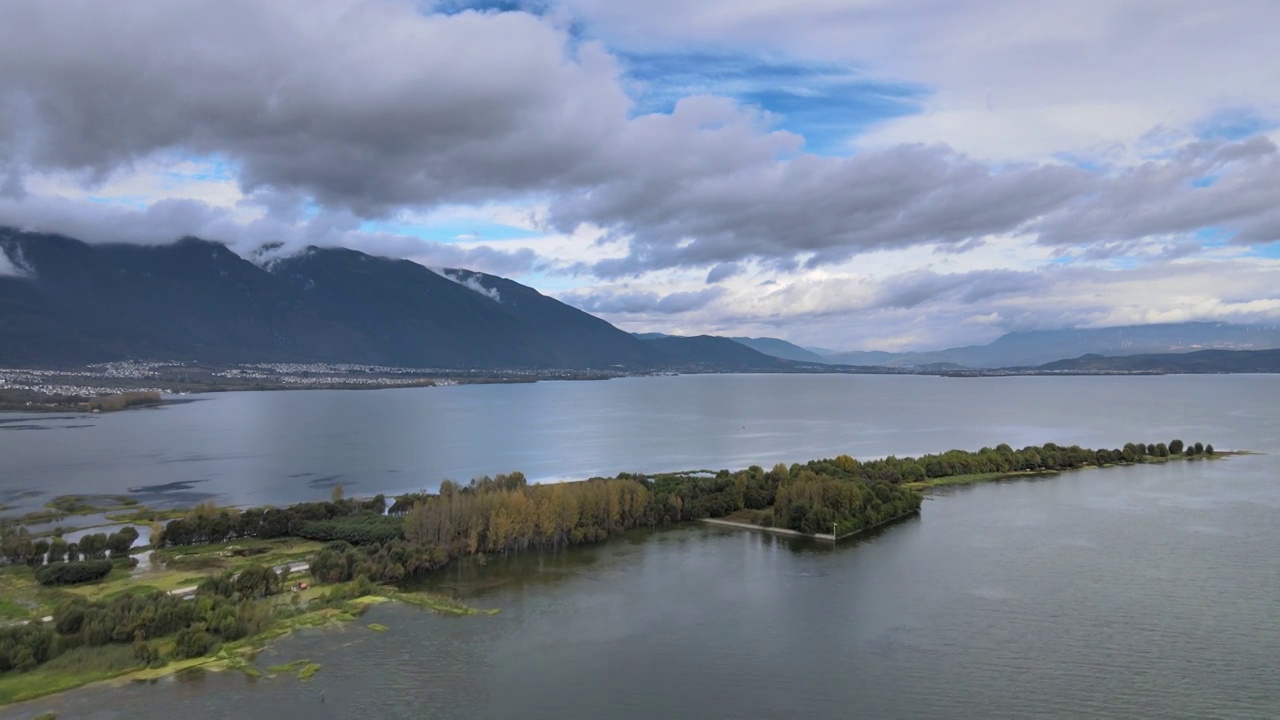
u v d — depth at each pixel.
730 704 105.50
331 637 126.19
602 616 136.75
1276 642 123.12
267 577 143.00
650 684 111.06
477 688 109.50
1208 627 129.25
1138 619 133.12
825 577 158.12
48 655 114.94
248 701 104.38
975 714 102.38
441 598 144.12
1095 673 113.31
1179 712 102.31
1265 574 156.25
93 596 143.12
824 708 104.12
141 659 115.19
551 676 113.25
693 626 132.12
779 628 131.00
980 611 137.75
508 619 135.25
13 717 98.88
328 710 102.50
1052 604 140.62
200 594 134.88
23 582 152.88
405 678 112.12
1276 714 101.38
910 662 117.69
